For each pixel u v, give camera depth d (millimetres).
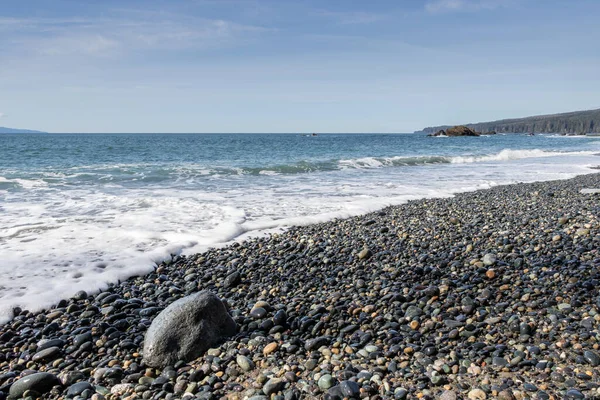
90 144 49219
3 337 4320
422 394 3252
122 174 18156
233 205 11352
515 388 3271
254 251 7461
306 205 11539
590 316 4359
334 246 7660
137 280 6113
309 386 3408
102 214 9836
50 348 4039
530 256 6590
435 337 4160
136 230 8422
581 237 7570
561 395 3156
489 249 7113
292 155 32406
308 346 4023
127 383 3559
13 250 6980
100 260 6676
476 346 3914
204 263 6875
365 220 9711
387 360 3758
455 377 3475
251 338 4250
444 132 120750
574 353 3699
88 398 3363
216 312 4289
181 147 43469
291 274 6320
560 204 11320
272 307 4984
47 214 9703
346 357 3842
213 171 19781
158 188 14367
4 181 15094
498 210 10688
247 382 3514
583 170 23062
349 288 5680
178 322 4043
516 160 31500
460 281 5656
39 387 3475
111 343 4223
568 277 5496
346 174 20172
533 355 3729
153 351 3877
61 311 4961
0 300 5117
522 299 4922
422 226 9031
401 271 6129
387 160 26562
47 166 21312
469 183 17000
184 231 8508
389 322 4496
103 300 5262
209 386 3455
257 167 21047
